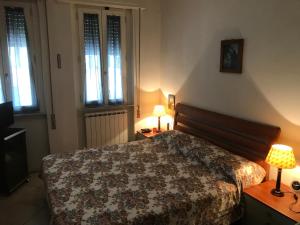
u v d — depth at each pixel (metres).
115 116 4.29
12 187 3.40
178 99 4.08
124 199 2.23
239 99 2.98
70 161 2.96
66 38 3.75
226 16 3.05
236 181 2.44
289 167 2.21
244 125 2.84
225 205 2.37
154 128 4.42
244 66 2.88
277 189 2.34
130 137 4.59
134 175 2.66
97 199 2.22
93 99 4.18
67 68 3.83
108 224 1.92
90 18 3.95
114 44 4.17
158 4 4.29
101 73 4.16
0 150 3.20
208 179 2.54
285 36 2.43
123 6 4.01
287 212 2.07
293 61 2.38
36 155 4.01
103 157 3.09
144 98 4.47
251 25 2.75
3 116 3.37
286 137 2.50
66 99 3.90
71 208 2.10
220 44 3.17
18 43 3.66
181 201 2.21
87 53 4.02
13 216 2.92
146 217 2.02
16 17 3.59
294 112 2.41
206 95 3.48
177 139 3.32
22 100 3.81
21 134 3.54
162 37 4.34
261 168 2.62
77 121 4.11
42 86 3.88
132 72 4.34
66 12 3.69
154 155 3.16
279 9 2.46
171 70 4.19
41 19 3.61
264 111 2.70
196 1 3.50
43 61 3.72
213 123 3.26
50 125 3.90
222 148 3.08
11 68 3.69
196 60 3.60
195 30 3.57
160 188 2.40
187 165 2.86
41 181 3.74
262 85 2.70
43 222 2.83
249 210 2.37
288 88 2.45
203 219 2.29
